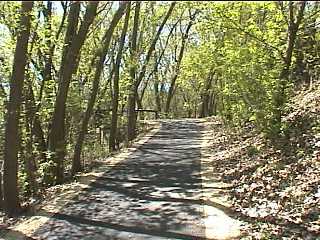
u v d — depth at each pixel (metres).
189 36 38.84
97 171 15.55
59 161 14.60
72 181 14.26
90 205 10.81
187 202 10.55
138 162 17.19
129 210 10.14
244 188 10.97
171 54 51.12
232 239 7.76
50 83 15.70
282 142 12.95
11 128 11.01
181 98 65.62
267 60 13.52
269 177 10.93
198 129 31.00
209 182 12.66
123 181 13.52
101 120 24.39
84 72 20.00
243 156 14.77
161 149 20.91
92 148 22.83
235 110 16.64
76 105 18.47
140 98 41.47
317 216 7.72
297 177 10.03
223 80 18.11
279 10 12.31
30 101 15.04
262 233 7.65
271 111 12.84
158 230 8.56
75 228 9.07
